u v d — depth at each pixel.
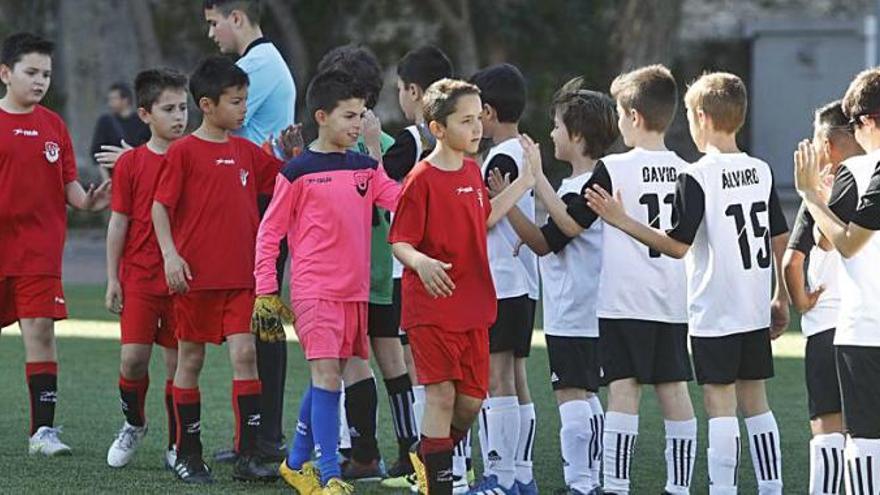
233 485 22.72
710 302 20.81
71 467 24.06
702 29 102.69
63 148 26.02
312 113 21.62
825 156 21.56
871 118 19.06
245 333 23.06
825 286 20.86
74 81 79.19
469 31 86.06
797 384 34.41
